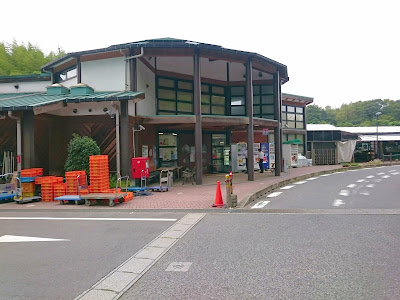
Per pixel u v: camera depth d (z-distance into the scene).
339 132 29.89
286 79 19.89
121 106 12.73
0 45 29.66
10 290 4.06
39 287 4.13
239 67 18.00
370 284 3.95
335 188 13.33
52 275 4.52
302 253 5.14
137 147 13.86
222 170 20.38
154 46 13.55
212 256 5.12
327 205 9.41
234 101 20.23
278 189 13.46
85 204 10.09
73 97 12.66
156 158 16.50
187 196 11.20
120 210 9.21
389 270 4.37
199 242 5.90
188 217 8.12
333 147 29.73
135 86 13.84
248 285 4.02
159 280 4.26
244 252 5.27
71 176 10.91
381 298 3.59
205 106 18.98
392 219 7.47
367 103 80.50
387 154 34.59
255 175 18.23
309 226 6.91
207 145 19.80
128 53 13.93
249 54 15.20
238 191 11.76
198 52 14.09
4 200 11.18
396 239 5.81
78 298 3.81
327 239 5.88
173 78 17.31
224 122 14.89
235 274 4.37
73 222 7.87
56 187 11.03
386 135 36.09
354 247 5.38
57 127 13.37
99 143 13.12
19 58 28.47
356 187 13.52
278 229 6.70
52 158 13.26
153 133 16.23
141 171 12.20
